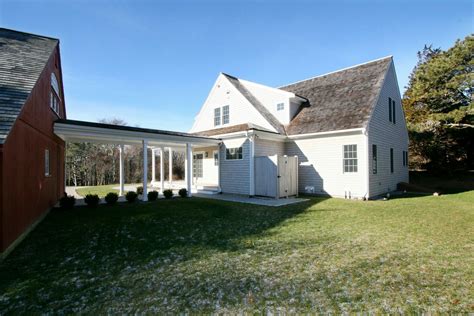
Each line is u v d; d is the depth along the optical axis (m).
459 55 18.67
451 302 2.98
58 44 9.88
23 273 4.02
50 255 4.82
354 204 10.61
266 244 5.39
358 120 12.38
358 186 12.16
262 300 3.11
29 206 6.33
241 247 5.20
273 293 3.28
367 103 13.08
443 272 3.84
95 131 9.83
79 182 25.98
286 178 12.76
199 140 13.05
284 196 12.58
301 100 15.96
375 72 14.90
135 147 29.31
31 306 3.06
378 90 13.51
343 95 14.70
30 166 6.45
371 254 4.69
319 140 13.53
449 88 19.33
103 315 2.84
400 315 2.74
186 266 4.25
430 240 5.52
